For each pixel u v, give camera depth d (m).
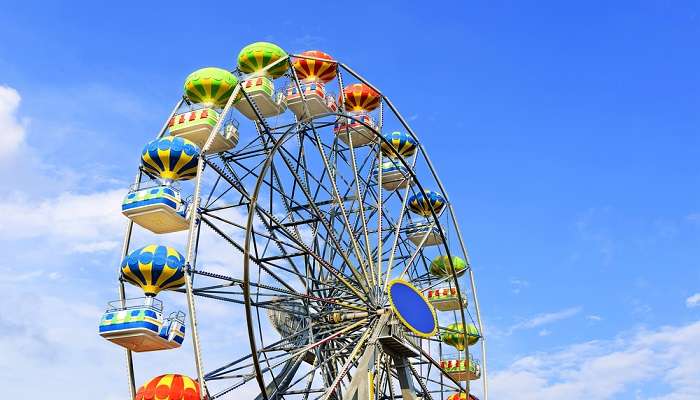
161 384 24.78
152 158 28.80
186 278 24.97
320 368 28.77
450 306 40.22
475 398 38.41
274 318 31.95
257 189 23.02
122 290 27.77
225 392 25.31
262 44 33.69
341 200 30.28
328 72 34.53
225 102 31.67
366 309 29.02
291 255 29.59
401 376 29.62
